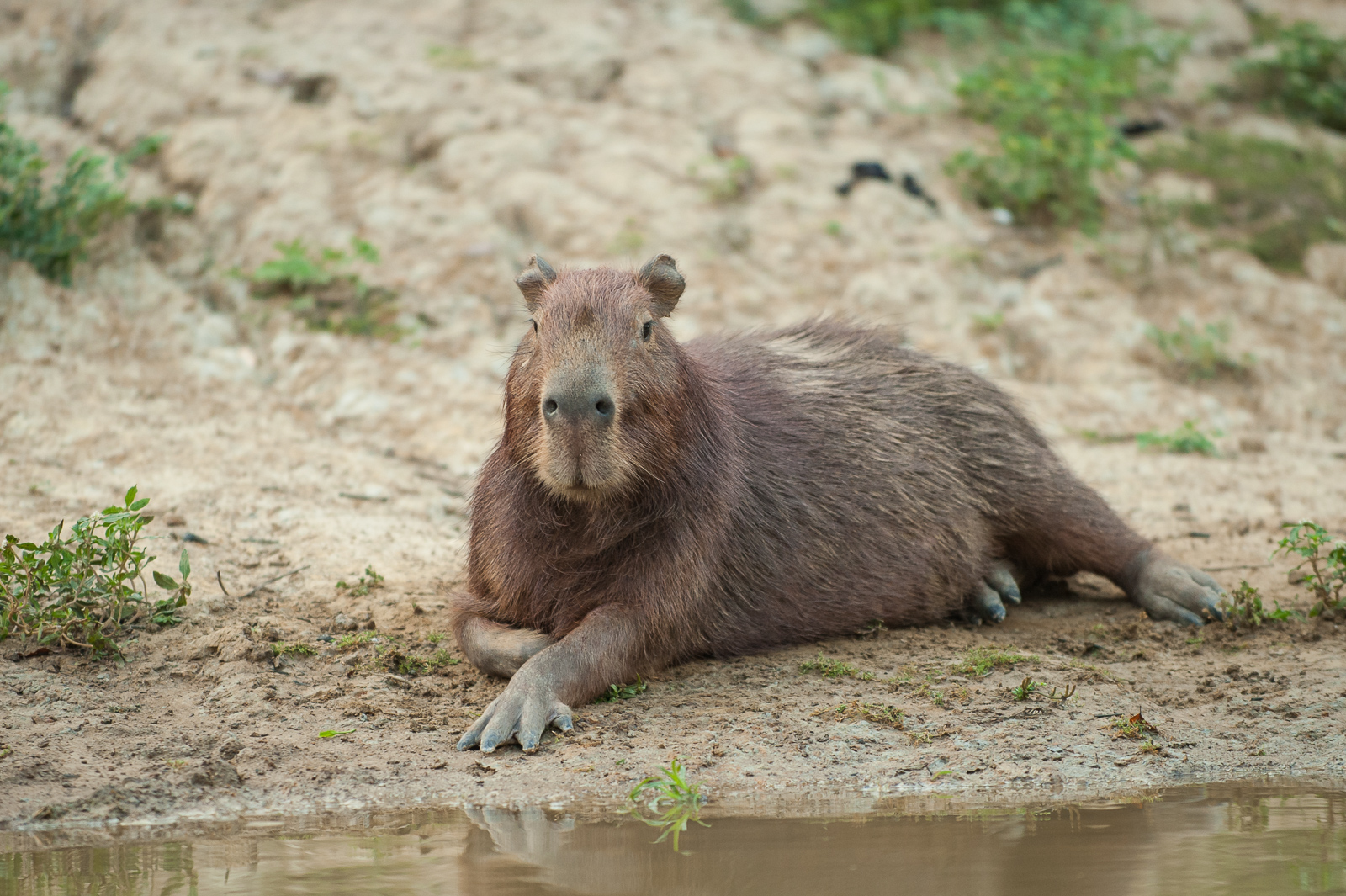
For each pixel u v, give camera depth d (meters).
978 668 8.77
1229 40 24.41
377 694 8.23
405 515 11.98
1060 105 20.02
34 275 14.72
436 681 8.54
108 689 8.16
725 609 9.01
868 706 8.12
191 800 6.80
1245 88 23.41
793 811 6.57
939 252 17.92
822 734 7.70
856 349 10.85
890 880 5.52
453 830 6.33
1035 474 10.54
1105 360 17.05
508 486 8.45
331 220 16.62
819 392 10.11
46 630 8.70
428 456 13.66
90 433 12.73
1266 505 13.46
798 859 5.81
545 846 6.06
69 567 8.83
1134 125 21.67
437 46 19.80
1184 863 5.69
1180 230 19.36
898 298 17.19
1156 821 6.33
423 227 16.73
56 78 18.31
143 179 16.77
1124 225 19.36
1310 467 14.84
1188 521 12.93
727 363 9.90
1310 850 5.87
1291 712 8.02
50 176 16.45
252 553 10.71
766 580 9.17
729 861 5.80
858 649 9.37
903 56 22.11
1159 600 10.15
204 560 10.39
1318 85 23.50
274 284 15.73
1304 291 18.56
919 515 9.93
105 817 6.56
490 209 17.14
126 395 13.66
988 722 7.91
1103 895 5.31
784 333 11.00
